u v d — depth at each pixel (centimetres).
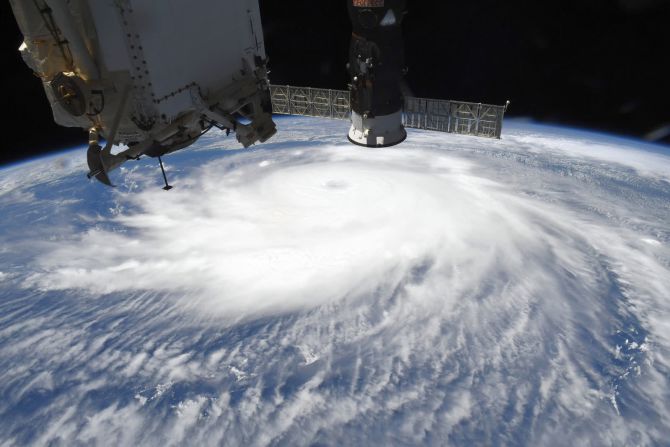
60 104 426
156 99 424
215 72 495
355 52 786
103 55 405
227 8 488
